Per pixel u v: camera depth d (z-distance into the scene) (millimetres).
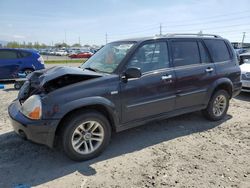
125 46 4234
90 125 3584
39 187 2990
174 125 5066
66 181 3113
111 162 3578
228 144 4148
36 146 4086
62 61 35531
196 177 3162
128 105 3869
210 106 5105
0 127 4941
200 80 4750
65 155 3773
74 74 3549
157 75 4156
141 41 4152
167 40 4441
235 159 3629
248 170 3328
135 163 3543
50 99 3268
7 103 7039
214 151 3891
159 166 3447
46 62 32438
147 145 4141
